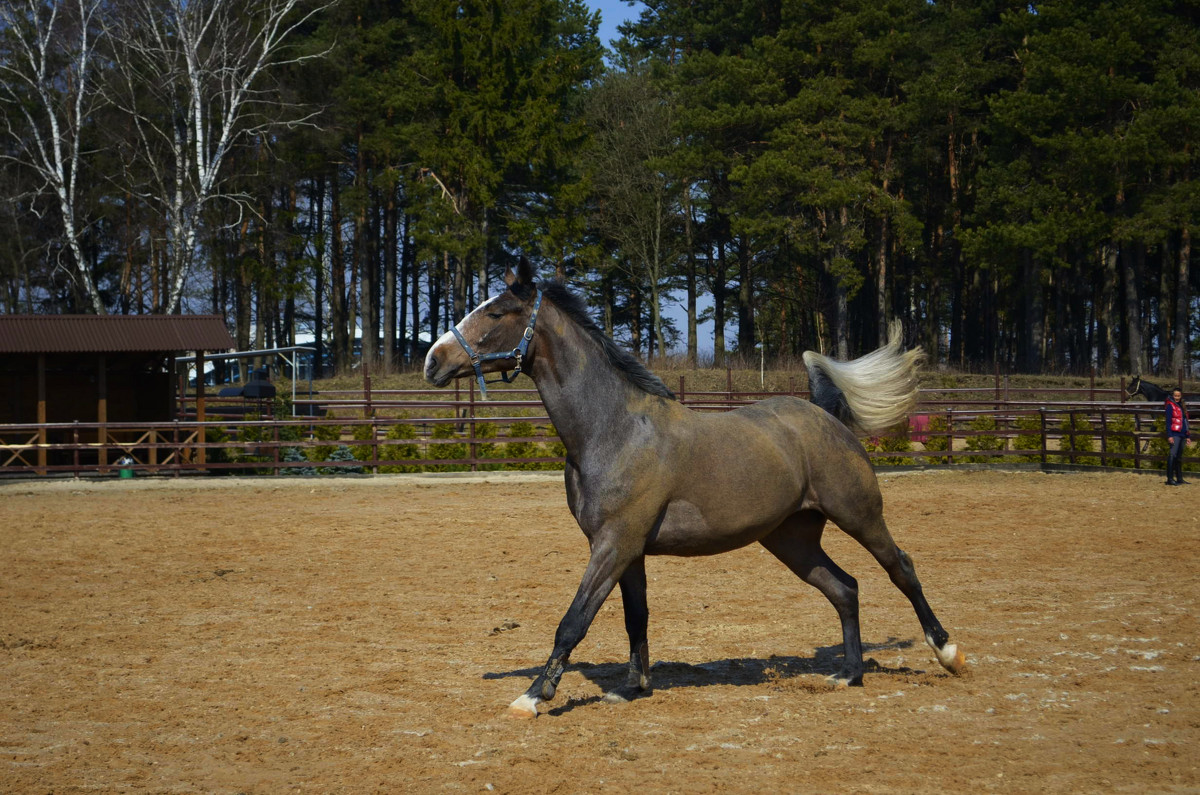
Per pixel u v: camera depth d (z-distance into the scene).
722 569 10.96
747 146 47.94
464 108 42.41
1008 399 33.94
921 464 23.03
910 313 58.69
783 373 41.53
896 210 44.62
